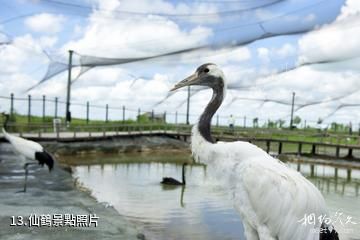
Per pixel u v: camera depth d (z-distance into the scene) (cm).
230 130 3244
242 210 478
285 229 445
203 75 542
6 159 1505
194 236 841
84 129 2719
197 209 1080
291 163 2430
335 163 2370
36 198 908
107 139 2550
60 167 1612
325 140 3075
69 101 2681
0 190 984
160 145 2889
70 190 1046
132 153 2648
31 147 1095
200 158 517
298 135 2966
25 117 2520
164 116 3672
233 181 487
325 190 1491
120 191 1302
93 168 1866
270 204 450
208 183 1539
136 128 3234
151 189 1367
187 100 2700
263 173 457
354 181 1764
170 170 1953
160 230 870
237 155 484
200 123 524
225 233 871
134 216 980
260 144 3167
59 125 2331
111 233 674
